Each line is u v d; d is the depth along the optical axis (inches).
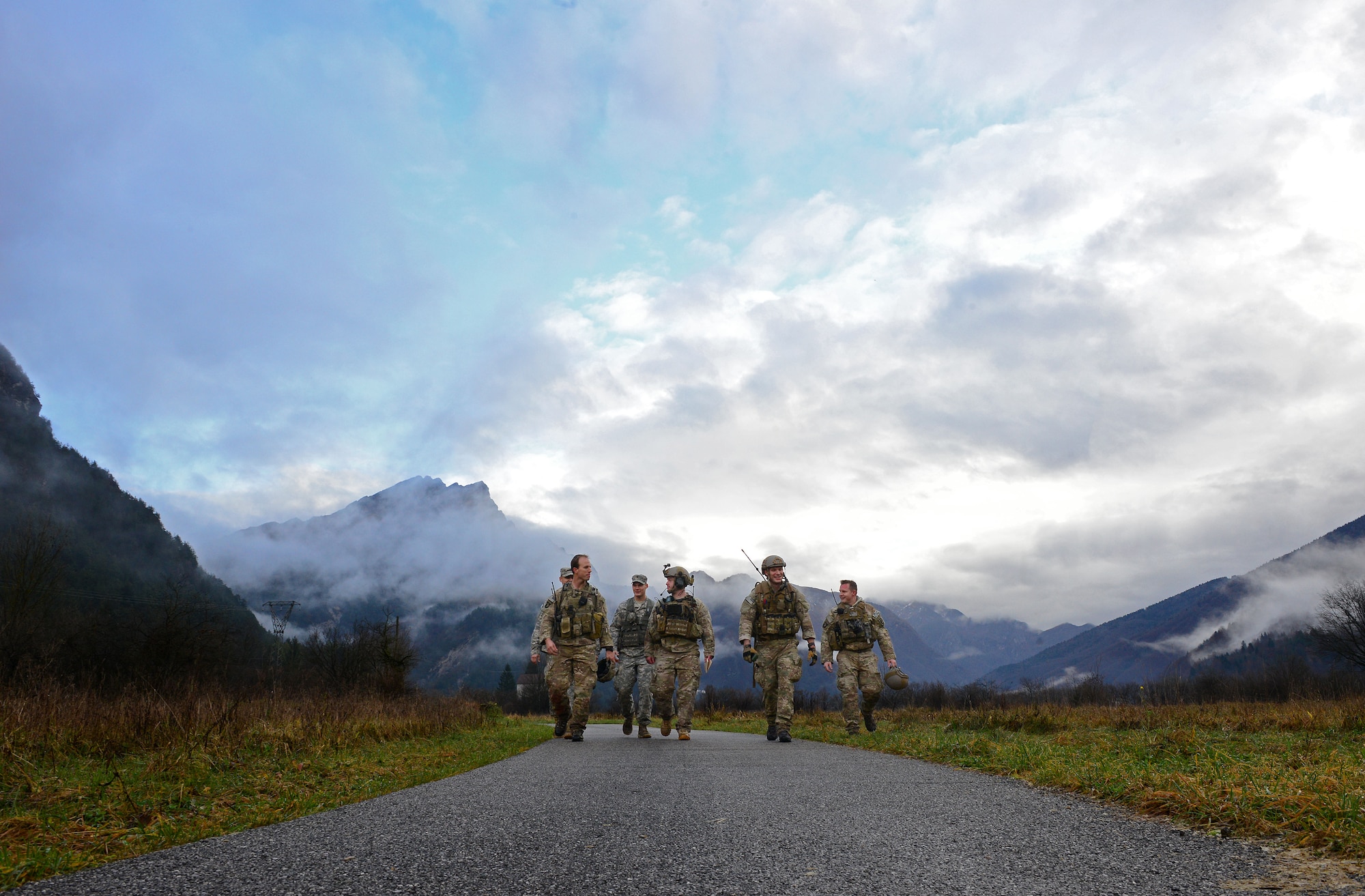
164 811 147.7
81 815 140.8
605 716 1088.8
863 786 171.0
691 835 113.8
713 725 616.4
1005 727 417.1
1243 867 89.7
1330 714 354.6
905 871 91.2
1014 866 93.1
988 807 139.2
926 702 1058.7
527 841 109.8
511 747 319.6
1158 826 117.6
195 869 94.0
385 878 89.4
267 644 1444.4
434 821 127.1
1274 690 1344.7
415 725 366.6
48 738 220.1
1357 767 161.0
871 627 434.0
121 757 221.0
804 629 366.3
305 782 191.6
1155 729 328.2
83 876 91.6
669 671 367.9
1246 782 137.3
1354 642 1391.5
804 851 102.7
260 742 252.8
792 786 171.2
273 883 87.4
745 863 96.0
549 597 370.0
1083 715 434.3
